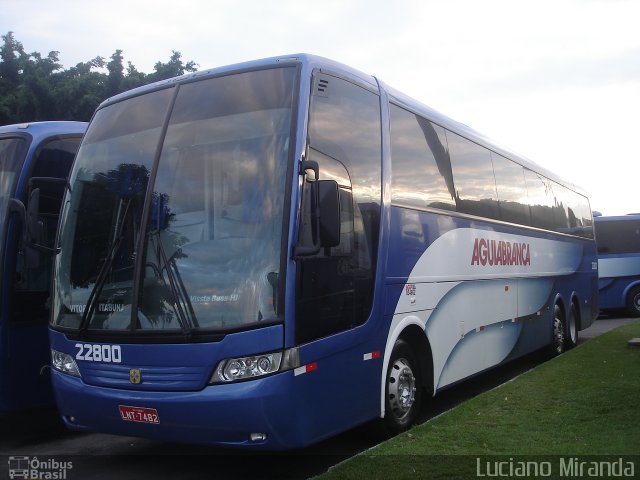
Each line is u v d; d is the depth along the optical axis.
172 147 5.96
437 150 8.50
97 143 6.57
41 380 7.70
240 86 6.02
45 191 7.97
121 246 5.82
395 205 7.14
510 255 10.83
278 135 5.64
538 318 12.13
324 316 5.68
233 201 5.54
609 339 13.10
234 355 5.13
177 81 6.41
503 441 6.02
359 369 6.18
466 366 8.81
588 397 7.63
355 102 6.65
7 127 8.27
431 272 7.85
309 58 6.05
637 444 5.79
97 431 5.89
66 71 19.84
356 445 6.93
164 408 5.25
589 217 16.94
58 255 6.38
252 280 5.29
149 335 5.39
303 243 5.44
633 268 22.33
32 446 7.35
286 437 5.20
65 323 6.06
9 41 19.66
